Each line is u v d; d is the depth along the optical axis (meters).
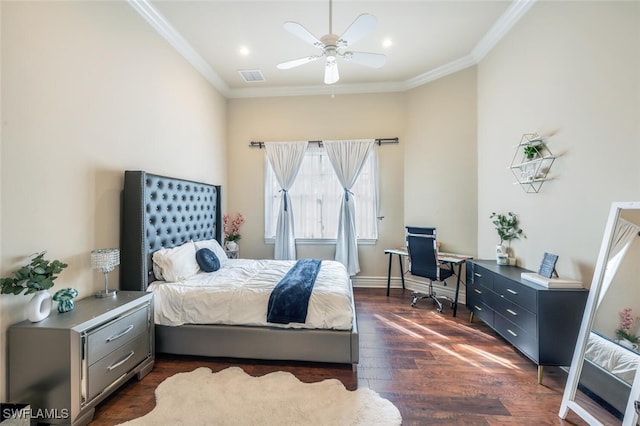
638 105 1.66
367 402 1.72
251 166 4.44
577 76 2.05
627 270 1.55
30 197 1.63
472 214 3.54
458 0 2.51
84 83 1.97
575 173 2.08
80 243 1.95
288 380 1.95
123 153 2.33
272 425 1.54
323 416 1.60
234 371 2.07
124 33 2.34
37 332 1.47
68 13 1.85
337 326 2.10
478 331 2.77
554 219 2.28
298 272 2.73
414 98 4.09
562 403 1.67
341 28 2.88
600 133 1.88
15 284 1.46
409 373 2.05
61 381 1.47
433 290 3.92
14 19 1.54
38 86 1.66
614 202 1.66
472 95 3.52
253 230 4.45
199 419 1.58
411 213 4.14
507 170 2.91
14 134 1.54
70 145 1.87
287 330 2.15
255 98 4.39
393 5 2.56
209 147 3.85
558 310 1.93
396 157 4.24
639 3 1.65
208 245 3.22
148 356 2.06
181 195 3.01
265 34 2.99
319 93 4.34
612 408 1.49
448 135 3.74
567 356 1.92
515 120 2.78
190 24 2.80
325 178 4.38
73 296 1.71
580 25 2.03
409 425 1.56
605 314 1.62
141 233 2.30
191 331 2.21
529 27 2.56
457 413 1.66
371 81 4.13
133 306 1.90
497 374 2.05
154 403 1.74
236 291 2.25
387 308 3.41
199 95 3.58
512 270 2.58
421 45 3.22
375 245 4.30
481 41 3.16
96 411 1.67
